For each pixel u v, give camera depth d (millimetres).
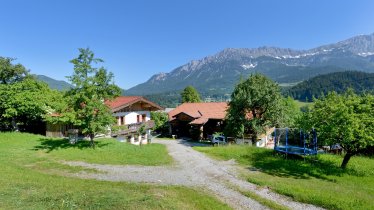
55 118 27438
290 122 36281
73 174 19453
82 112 27062
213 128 50781
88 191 13930
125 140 42031
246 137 38500
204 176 19391
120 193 13664
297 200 14773
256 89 35656
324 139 22656
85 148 28328
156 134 58219
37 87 44500
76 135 33156
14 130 40375
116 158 24812
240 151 27625
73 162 23078
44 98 40625
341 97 23859
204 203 13445
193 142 45625
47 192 13219
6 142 31844
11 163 21969
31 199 12008
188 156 27000
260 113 37750
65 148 28438
